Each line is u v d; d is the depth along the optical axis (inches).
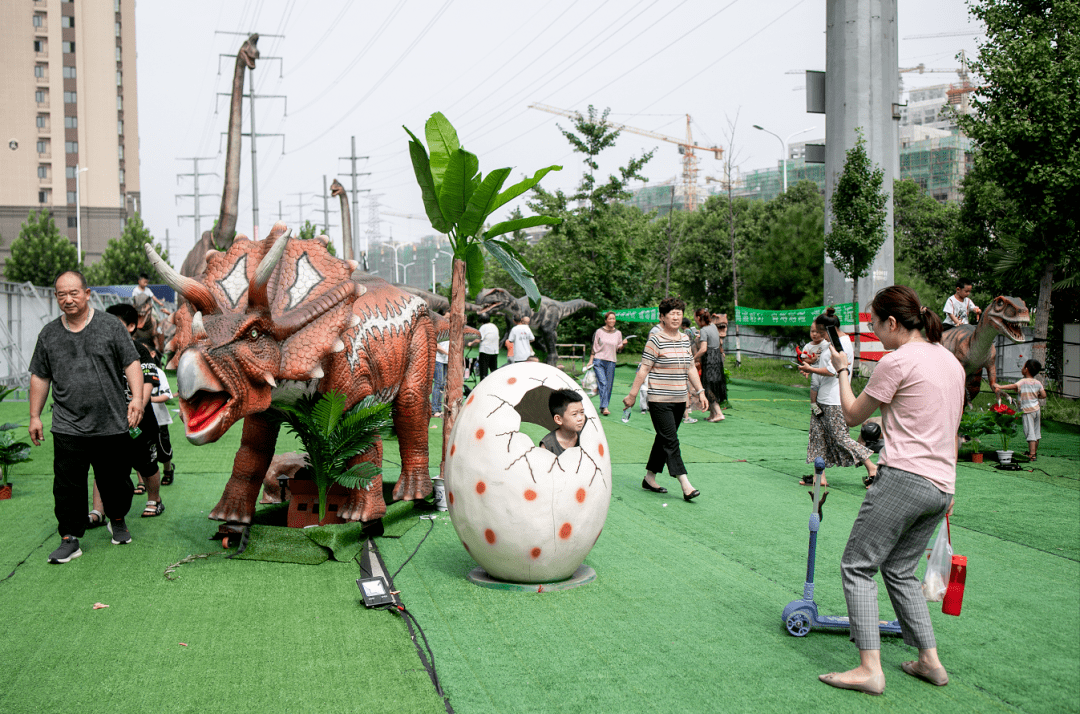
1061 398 577.6
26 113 2495.1
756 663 157.9
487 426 191.9
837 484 327.3
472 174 247.9
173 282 190.2
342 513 234.2
